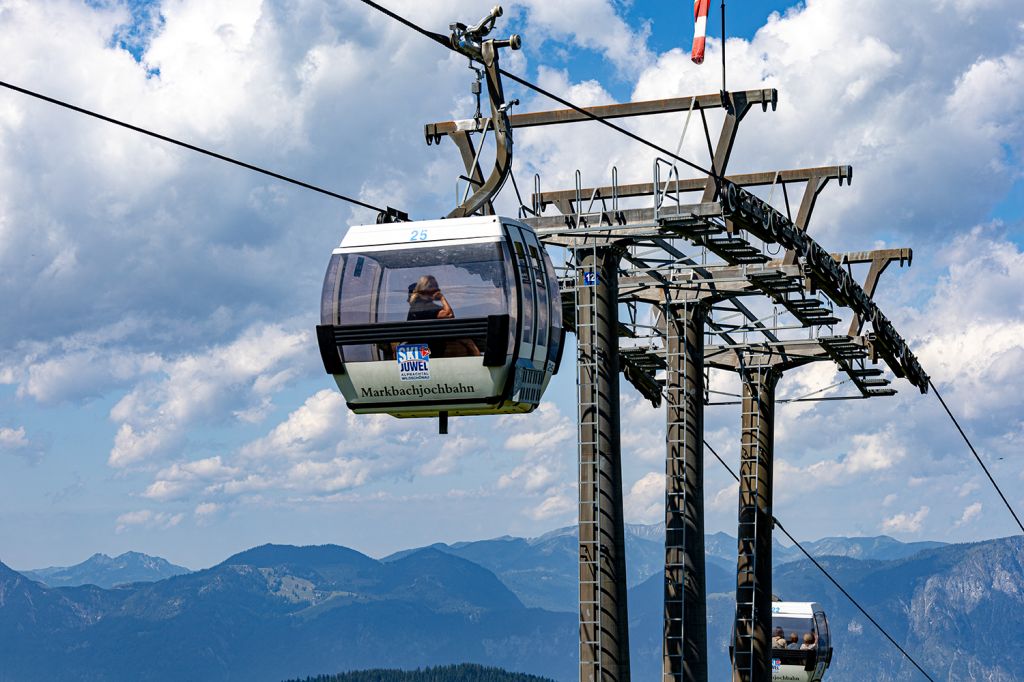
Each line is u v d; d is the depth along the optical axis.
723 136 37.69
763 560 59.97
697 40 36.16
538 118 39.03
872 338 55.00
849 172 43.97
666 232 38.25
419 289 25.31
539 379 26.78
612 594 38.03
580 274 39.22
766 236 40.62
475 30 29.30
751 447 60.31
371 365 25.45
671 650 46.94
